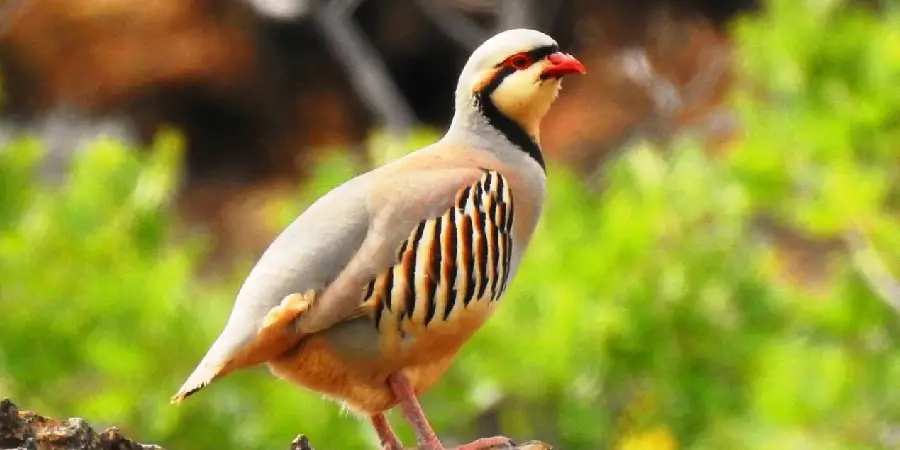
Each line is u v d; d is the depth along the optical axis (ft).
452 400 43.62
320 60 92.27
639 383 44.68
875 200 43.45
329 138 93.09
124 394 42.80
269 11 87.25
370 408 24.59
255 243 84.74
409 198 23.63
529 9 90.94
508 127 26.05
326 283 22.86
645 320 43.60
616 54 93.25
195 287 50.96
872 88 44.73
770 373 43.45
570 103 90.99
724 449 44.01
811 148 44.78
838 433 43.11
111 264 46.06
